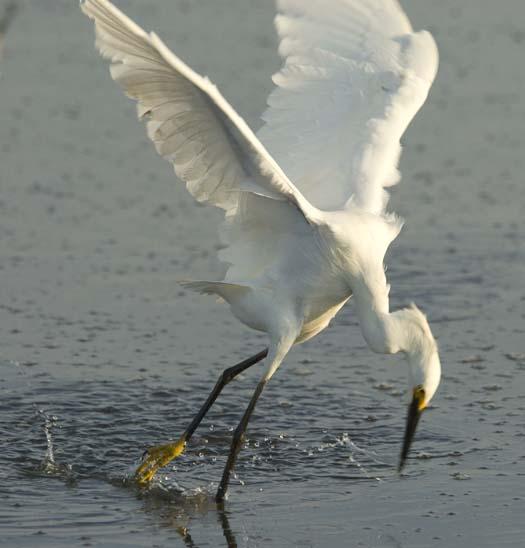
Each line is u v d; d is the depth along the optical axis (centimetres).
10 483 1179
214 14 3506
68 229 1981
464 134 2542
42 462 1233
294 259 1152
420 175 2298
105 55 1005
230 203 1143
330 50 1284
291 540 1050
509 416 1345
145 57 995
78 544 1032
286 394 1427
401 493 1155
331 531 1070
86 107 2655
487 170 2320
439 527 1073
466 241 1975
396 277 1834
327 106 1261
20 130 2483
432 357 1131
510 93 2833
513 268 1861
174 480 1198
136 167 2295
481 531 1063
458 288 1786
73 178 2223
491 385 1441
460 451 1256
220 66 2916
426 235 2005
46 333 1594
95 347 1553
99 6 950
